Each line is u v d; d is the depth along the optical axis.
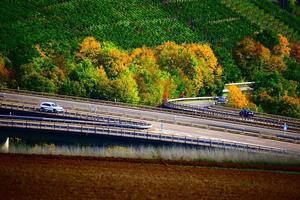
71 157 111.38
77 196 83.94
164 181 96.88
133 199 84.56
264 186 99.06
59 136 141.88
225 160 122.56
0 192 83.31
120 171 101.81
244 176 106.06
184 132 150.12
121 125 147.62
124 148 140.12
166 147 139.12
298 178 107.75
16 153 112.50
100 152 126.31
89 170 100.56
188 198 87.50
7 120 142.62
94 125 146.38
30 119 148.75
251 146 134.75
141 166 108.00
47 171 97.31
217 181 100.06
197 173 105.50
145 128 149.00
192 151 134.00
